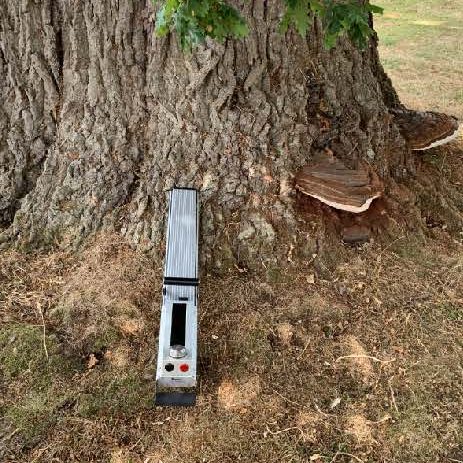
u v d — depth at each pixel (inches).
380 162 69.2
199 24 41.1
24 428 50.6
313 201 65.7
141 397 53.2
